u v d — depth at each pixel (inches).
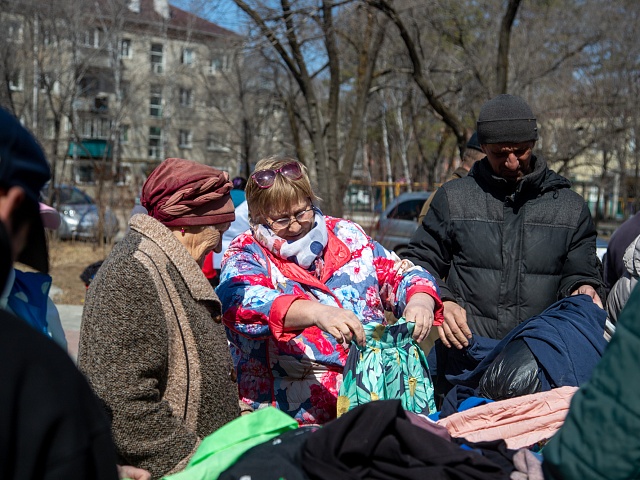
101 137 1381.6
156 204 88.7
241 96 1037.8
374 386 90.6
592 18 758.5
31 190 51.4
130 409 77.5
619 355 51.1
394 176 1481.3
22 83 925.8
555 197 124.2
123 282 80.4
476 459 59.6
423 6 508.7
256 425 68.4
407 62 701.3
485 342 116.3
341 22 481.4
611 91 803.4
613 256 143.1
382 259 107.6
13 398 44.1
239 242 104.2
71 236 671.8
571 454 53.0
